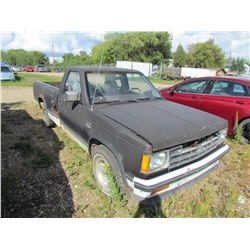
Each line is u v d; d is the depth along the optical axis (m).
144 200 2.45
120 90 3.66
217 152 2.99
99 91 3.40
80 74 3.50
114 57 43.72
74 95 3.25
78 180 3.28
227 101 4.84
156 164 2.29
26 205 2.75
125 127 2.56
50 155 3.98
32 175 3.37
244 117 4.64
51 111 4.82
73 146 4.34
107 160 2.75
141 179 2.28
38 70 41.62
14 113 6.84
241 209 2.88
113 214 2.68
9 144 4.40
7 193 2.95
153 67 38.62
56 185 3.15
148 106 3.36
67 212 2.67
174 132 2.49
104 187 2.97
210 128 2.79
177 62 60.00
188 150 2.53
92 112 3.04
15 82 16.56
